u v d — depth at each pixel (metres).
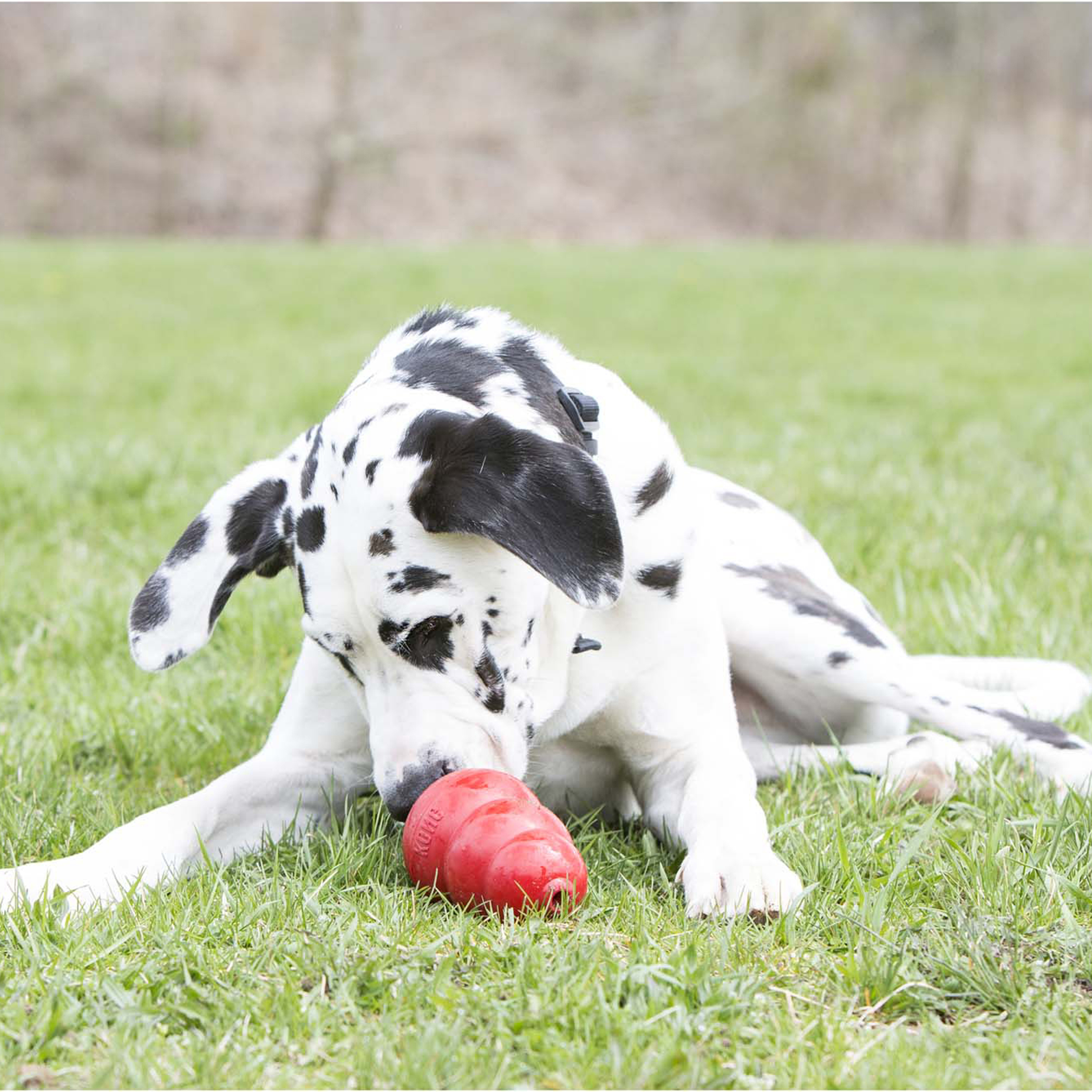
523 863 4.41
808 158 63.75
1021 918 4.55
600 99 59.03
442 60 57.50
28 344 21.83
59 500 10.95
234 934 4.42
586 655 5.43
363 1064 3.65
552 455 4.33
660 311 27.83
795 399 17.19
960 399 17.12
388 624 4.62
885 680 6.43
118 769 6.32
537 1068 3.67
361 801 5.78
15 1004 3.96
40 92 54.34
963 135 65.06
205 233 54.38
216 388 17.38
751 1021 3.90
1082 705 6.94
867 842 5.16
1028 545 9.85
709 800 5.20
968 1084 3.58
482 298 29.19
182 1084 3.61
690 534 5.61
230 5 57.34
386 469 4.53
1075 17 67.81
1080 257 40.84
